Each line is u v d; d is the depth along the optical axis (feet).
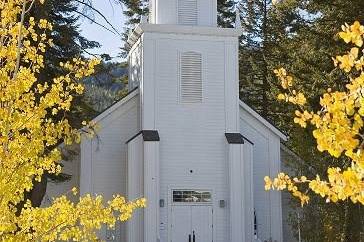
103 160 91.35
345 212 83.46
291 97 24.00
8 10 31.71
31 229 33.47
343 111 21.44
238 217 87.45
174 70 90.33
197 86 90.58
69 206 31.96
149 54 89.76
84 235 32.09
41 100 31.91
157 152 85.87
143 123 88.17
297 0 117.91
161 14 92.12
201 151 89.35
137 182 86.38
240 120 97.25
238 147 88.74
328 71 106.11
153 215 84.38
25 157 30.73
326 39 106.63
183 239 86.69
